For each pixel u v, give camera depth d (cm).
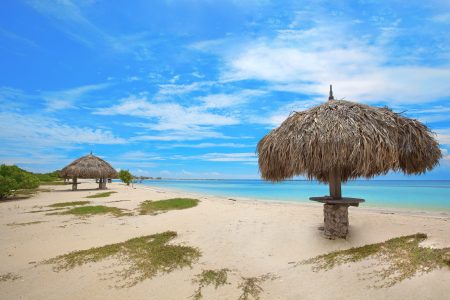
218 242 813
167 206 1619
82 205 1739
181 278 562
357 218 1073
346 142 624
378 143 620
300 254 687
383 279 472
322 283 505
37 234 966
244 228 962
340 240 738
